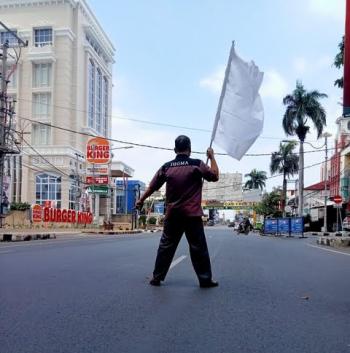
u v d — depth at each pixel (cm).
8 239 2406
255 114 731
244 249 1641
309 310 555
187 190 695
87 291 652
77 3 6462
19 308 540
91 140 5109
